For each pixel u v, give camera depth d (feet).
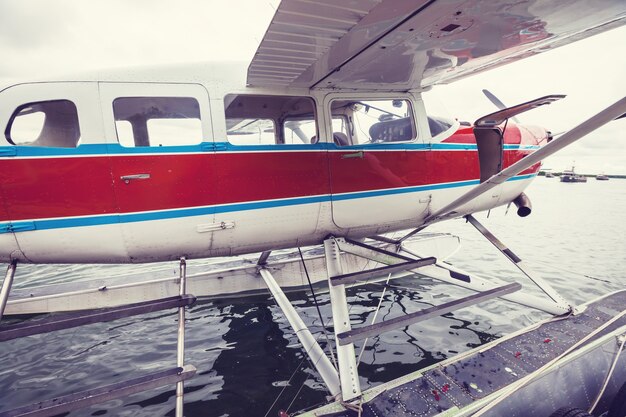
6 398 12.78
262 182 9.65
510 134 14.20
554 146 8.79
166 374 7.64
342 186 10.69
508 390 9.23
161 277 21.36
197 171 8.98
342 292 10.69
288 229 10.33
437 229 53.42
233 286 21.34
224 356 15.23
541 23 7.84
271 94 9.88
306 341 11.62
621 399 9.68
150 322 18.67
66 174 7.97
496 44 8.86
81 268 32.19
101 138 8.21
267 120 11.80
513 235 47.01
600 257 33.99
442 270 16.60
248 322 18.54
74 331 17.74
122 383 7.34
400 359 14.66
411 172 11.76
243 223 9.59
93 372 14.28
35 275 30.45
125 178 8.36
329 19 6.28
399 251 20.94
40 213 7.86
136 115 9.36
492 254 35.29
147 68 8.83
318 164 10.34
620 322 12.89
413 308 20.15
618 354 11.41
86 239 8.28
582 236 45.29
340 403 8.98
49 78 8.10
